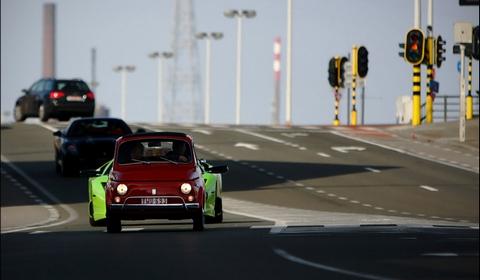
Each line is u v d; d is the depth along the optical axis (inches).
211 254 1390.3
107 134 3432.6
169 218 1843.0
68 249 1496.1
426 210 2881.4
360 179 3511.3
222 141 4446.4
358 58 5895.7
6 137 4571.9
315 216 2532.0
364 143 4500.5
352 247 1477.6
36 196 3088.1
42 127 4953.3
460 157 4173.2
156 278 1139.3
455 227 2064.5
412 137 4722.0
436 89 5531.5
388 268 1211.9
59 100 4904.0
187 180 1830.7
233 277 1140.5
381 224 2085.4
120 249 1482.5
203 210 1852.9
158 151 1865.2
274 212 2677.2
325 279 1108.5
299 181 3427.7
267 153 4104.3
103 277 1157.1
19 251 1483.8
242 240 1611.7
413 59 5083.7
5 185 3329.2
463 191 3312.0
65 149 3410.4
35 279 1146.7
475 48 4736.7
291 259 1315.2
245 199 3019.2
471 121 5177.2
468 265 1241.4
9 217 2682.1
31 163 3831.2
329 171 3676.2
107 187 1844.2
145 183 1824.6
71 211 2780.5
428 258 1322.6
